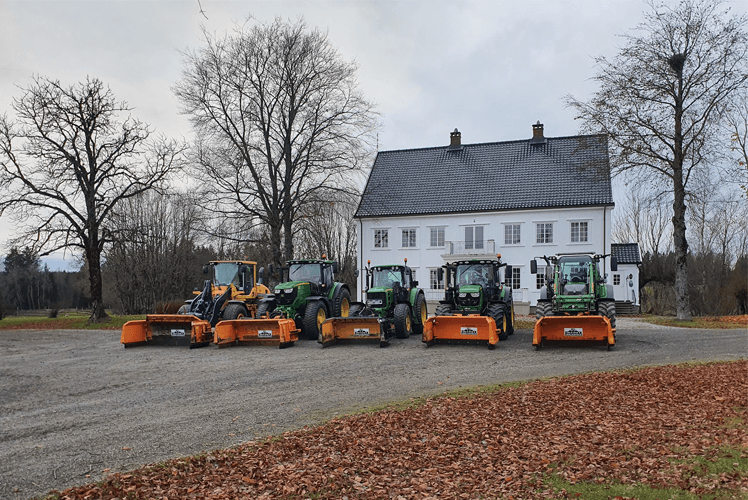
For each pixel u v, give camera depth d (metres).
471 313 17.72
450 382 11.36
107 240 29.12
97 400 9.95
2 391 10.84
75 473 6.07
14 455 6.73
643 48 24.53
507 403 9.19
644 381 10.77
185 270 49.22
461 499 5.35
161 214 48.75
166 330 18.30
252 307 20.83
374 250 41.41
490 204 38.75
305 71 30.23
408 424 7.97
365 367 13.30
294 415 8.70
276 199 30.73
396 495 5.49
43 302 72.81
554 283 18.00
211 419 8.47
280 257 31.55
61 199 27.70
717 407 8.30
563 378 11.41
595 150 27.95
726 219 41.00
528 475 5.87
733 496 4.89
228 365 13.88
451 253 38.88
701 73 23.69
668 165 25.52
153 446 7.06
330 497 5.41
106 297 52.94
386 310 19.08
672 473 5.58
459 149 43.38
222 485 5.64
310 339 18.81
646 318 28.50
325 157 30.11
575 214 36.59
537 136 41.53
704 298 41.09
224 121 30.19
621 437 7.05
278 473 5.97
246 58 29.55
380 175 43.78
